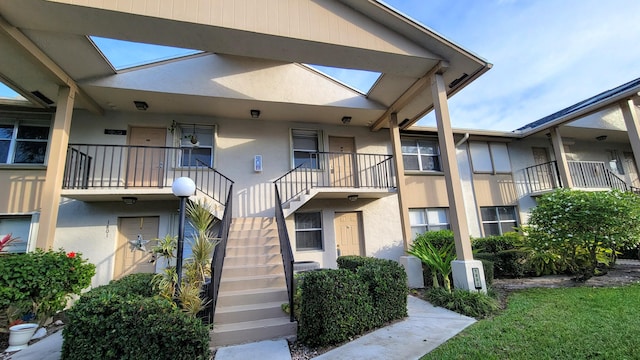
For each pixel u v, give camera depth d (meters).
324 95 7.57
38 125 6.88
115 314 3.05
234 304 4.63
